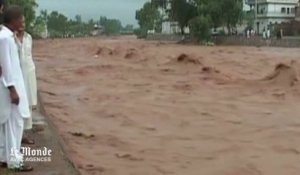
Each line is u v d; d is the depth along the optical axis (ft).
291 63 139.85
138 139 51.65
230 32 315.17
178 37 348.79
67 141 49.01
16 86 26.37
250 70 132.67
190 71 126.82
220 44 290.97
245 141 51.60
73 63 159.43
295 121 63.00
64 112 67.00
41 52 233.76
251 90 92.79
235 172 40.55
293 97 84.58
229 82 104.47
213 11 282.36
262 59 167.63
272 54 194.59
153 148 47.93
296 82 98.12
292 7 376.68
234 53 201.05
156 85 100.12
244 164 42.91
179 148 48.16
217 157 45.14
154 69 133.80
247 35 305.73
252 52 208.74
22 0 253.03
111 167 40.86
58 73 125.29
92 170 39.63
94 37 532.32
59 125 57.21
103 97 82.69
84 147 47.06
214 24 290.56
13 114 26.96
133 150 46.85
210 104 76.59
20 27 26.94
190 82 104.73
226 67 139.54
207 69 126.82
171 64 145.38
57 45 304.91
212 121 62.75
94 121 61.11
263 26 374.02
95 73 125.39
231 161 43.78
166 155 45.42
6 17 26.66
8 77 26.09
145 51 209.05
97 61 168.14
